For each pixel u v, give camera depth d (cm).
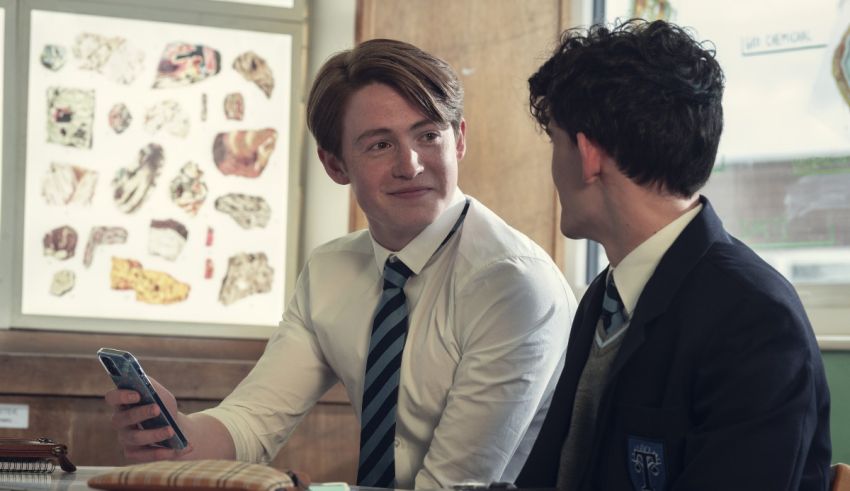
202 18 319
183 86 320
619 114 141
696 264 139
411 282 199
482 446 187
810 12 299
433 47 315
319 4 329
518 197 315
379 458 192
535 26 316
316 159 329
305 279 216
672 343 137
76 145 318
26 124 316
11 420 300
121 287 317
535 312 190
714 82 143
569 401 154
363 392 195
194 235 319
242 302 319
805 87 299
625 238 146
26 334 313
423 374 193
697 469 126
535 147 315
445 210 198
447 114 190
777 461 123
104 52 319
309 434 306
